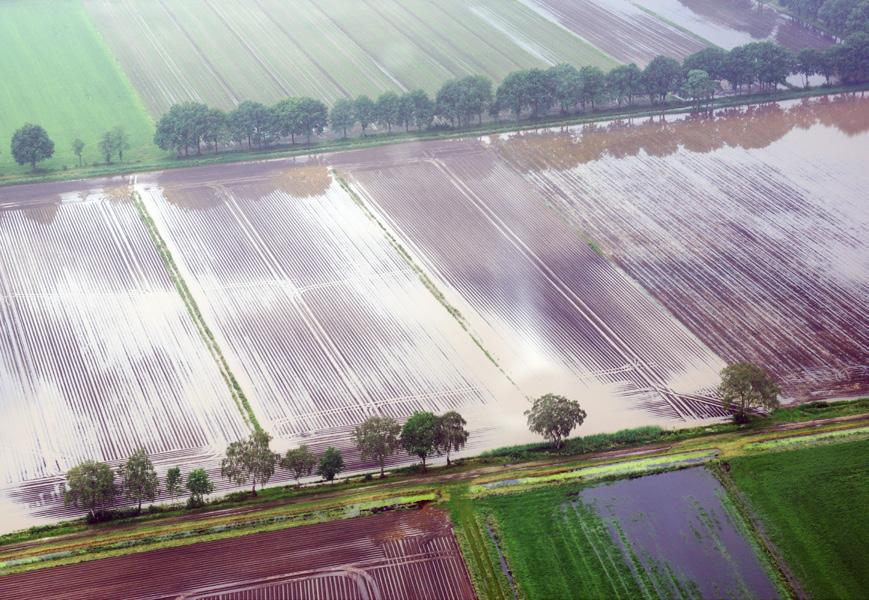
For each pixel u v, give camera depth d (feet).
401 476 394.93
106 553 359.25
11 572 351.87
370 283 507.71
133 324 481.46
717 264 518.37
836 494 374.84
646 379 444.55
